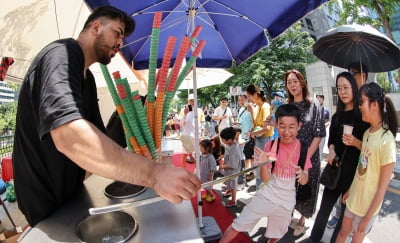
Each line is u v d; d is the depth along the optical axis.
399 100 10.41
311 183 2.45
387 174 1.69
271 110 3.84
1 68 2.16
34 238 0.90
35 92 0.84
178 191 0.74
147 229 0.93
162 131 1.26
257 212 2.04
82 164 0.69
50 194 1.08
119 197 1.20
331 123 2.30
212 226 2.40
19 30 2.45
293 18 2.17
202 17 2.65
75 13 2.78
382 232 2.69
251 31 2.57
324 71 12.51
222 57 3.12
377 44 2.25
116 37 1.08
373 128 1.81
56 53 0.81
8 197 3.42
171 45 1.19
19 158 1.04
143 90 3.65
